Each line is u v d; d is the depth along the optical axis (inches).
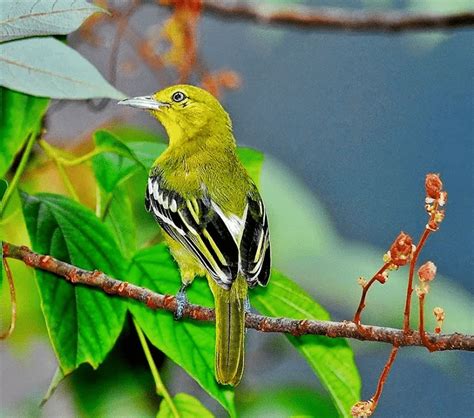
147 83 542.6
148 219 455.8
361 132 706.2
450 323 492.4
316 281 502.6
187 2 468.8
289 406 446.0
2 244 318.7
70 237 339.6
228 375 326.6
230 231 357.7
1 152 344.2
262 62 679.1
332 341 337.1
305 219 514.6
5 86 329.4
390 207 705.0
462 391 653.3
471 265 683.4
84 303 330.3
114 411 444.8
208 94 417.1
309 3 617.0
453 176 703.1
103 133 356.8
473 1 502.6
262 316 330.3
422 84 709.9
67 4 327.6
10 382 484.7
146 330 329.7
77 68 335.3
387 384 658.2
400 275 504.1
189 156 394.3
